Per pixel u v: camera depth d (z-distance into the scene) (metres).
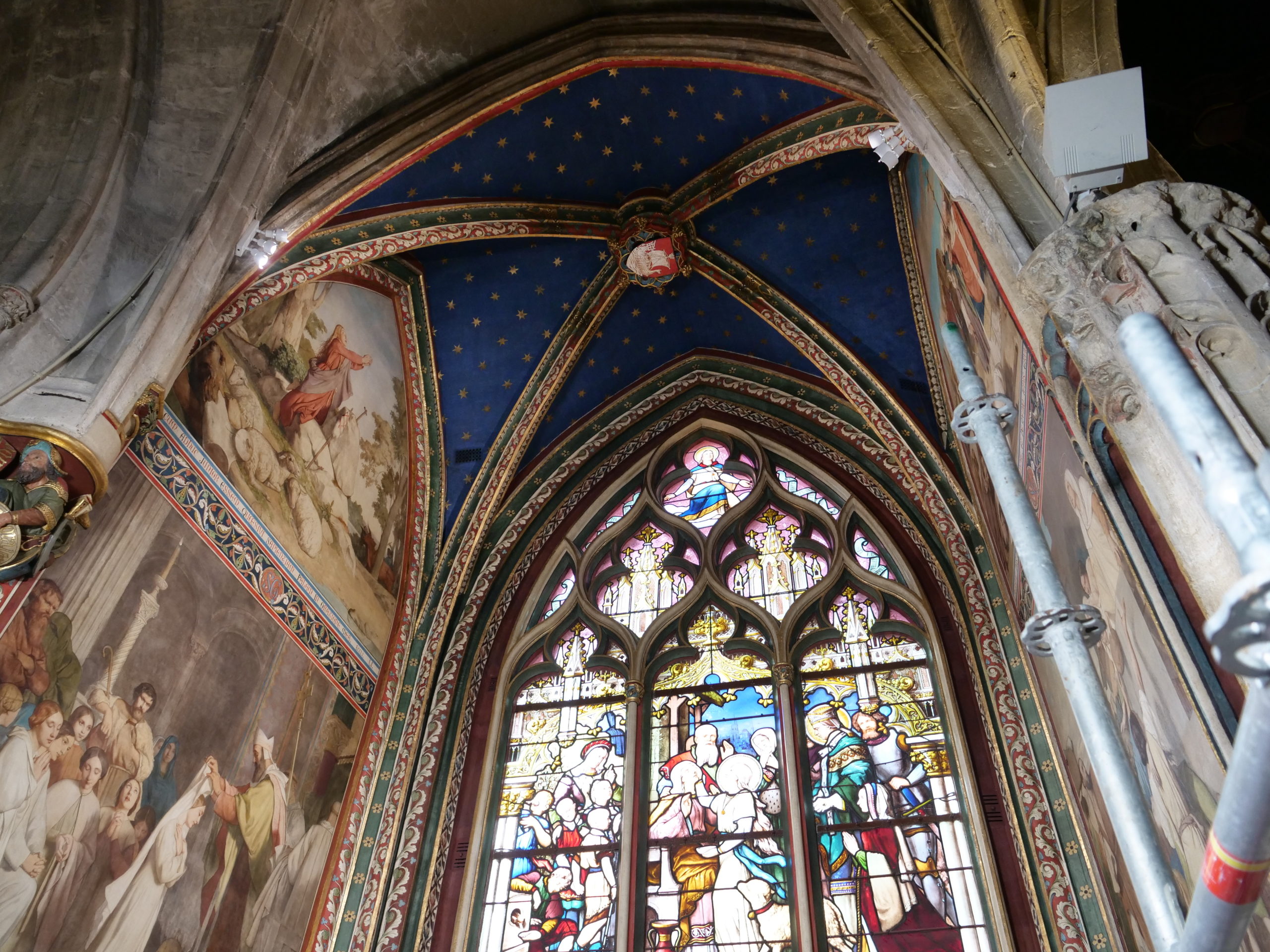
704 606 12.38
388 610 12.26
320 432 11.55
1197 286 4.53
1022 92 6.23
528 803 11.12
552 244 13.02
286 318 11.21
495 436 13.59
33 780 7.25
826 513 12.81
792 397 13.73
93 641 8.03
